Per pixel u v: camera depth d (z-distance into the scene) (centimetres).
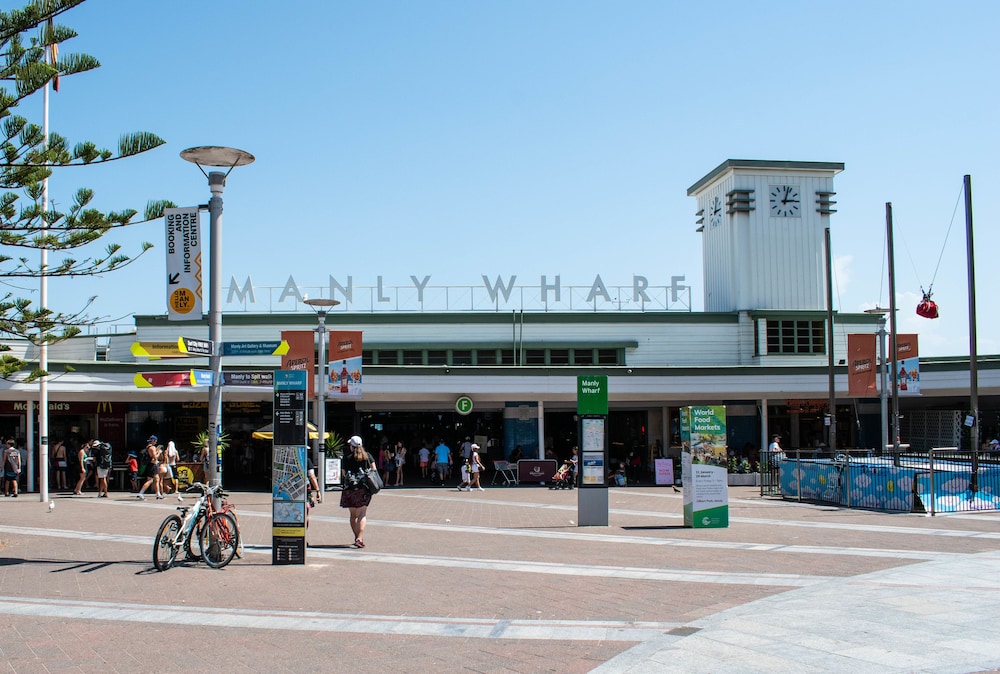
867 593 966
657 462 2875
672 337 3769
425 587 1045
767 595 988
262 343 1282
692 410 1680
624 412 3581
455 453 3403
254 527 1697
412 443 3412
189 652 747
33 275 1510
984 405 3475
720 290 4109
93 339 3666
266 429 2714
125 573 1140
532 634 809
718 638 768
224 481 3047
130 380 2683
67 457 2817
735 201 3956
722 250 4094
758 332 3806
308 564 1219
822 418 3522
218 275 1316
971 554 1280
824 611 872
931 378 3159
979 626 805
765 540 1468
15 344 3538
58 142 1407
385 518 1853
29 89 1362
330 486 2681
